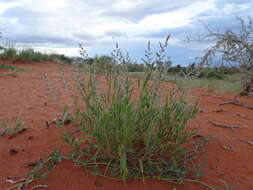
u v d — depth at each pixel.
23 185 1.38
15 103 3.24
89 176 1.48
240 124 2.70
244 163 1.81
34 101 3.39
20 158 1.68
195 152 1.79
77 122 1.81
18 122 2.29
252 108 3.59
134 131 1.60
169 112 1.64
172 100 1.78
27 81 5.24
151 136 1.57
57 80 5.59
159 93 1.71
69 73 7.18
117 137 1.49
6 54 10.05
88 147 1.66
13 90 4.15
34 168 1.56
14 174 1.50
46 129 2.19
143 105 1.57
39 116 2.63
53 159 1.60
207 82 5.55
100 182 1.43
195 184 1.50
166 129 1.69
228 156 1.89
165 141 1.67
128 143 1.53
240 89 5.08
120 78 1.69
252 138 2.30
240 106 3.71
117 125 1.51
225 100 4.04
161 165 1.59
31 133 2.11
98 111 1.62
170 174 1.51
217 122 2.68
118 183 1.43
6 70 7.04
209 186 1.45
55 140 1.94
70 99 3.56
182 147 1.76
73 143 1.67
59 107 3.05
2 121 2.42
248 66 4.18
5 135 2.07
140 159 1.46
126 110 1.47
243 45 3.82
